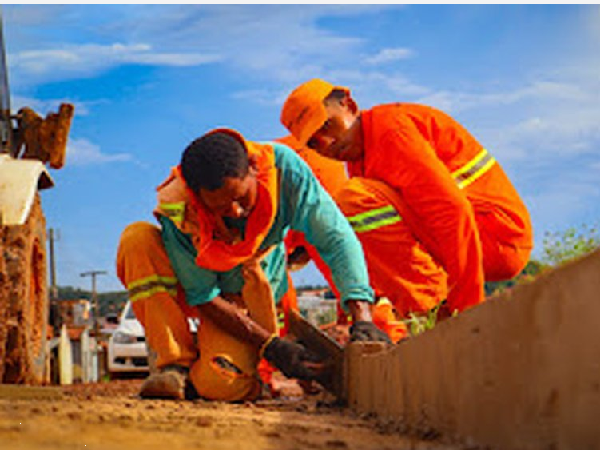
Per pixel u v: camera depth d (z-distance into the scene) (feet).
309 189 18.62
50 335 57.93
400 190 25.12
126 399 18.03
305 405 18.52
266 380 22.33
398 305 25.13
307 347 19.02
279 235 19.15
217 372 18.80
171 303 19.11
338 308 31.50
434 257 25.08
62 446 8.06
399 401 13.20
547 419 7.66
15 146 36.99
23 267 29.68
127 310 70.85
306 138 25.84
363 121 25.93
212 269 18.56
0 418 10.31
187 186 17.72
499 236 25.71
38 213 32.22
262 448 9.44
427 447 9.96
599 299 6.88
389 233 24.67
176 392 18.58
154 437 9.57
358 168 26.32
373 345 17.01
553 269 7.72
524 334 8.20
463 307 24.45
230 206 17.26
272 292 19.48
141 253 18.98
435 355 11.14
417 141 25.00
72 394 20.01
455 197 24.34
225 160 16.88
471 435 9.65
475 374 9.55
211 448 8.99
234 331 19.02
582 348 7.10
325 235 18.76
